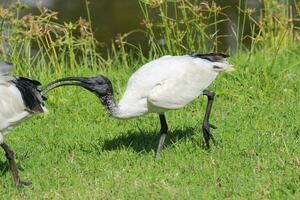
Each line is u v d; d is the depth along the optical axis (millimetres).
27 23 14828
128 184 10102
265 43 16578
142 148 11477
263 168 10305
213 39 16359
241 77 14297
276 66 14891
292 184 9531
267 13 16719
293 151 10844
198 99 13484
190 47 15203
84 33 15477
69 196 9859
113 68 16031
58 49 17266
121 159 10992
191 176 10148
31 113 10273
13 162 10195
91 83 10617
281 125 12000
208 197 9445
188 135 11914
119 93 14062
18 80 10250
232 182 9852
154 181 10141
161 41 16969
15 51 14805
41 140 12234
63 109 13656
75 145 11852
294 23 18641
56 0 24359
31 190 10133
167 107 10602
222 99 13734
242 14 20078
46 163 11102
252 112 12773
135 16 22984
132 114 10719
